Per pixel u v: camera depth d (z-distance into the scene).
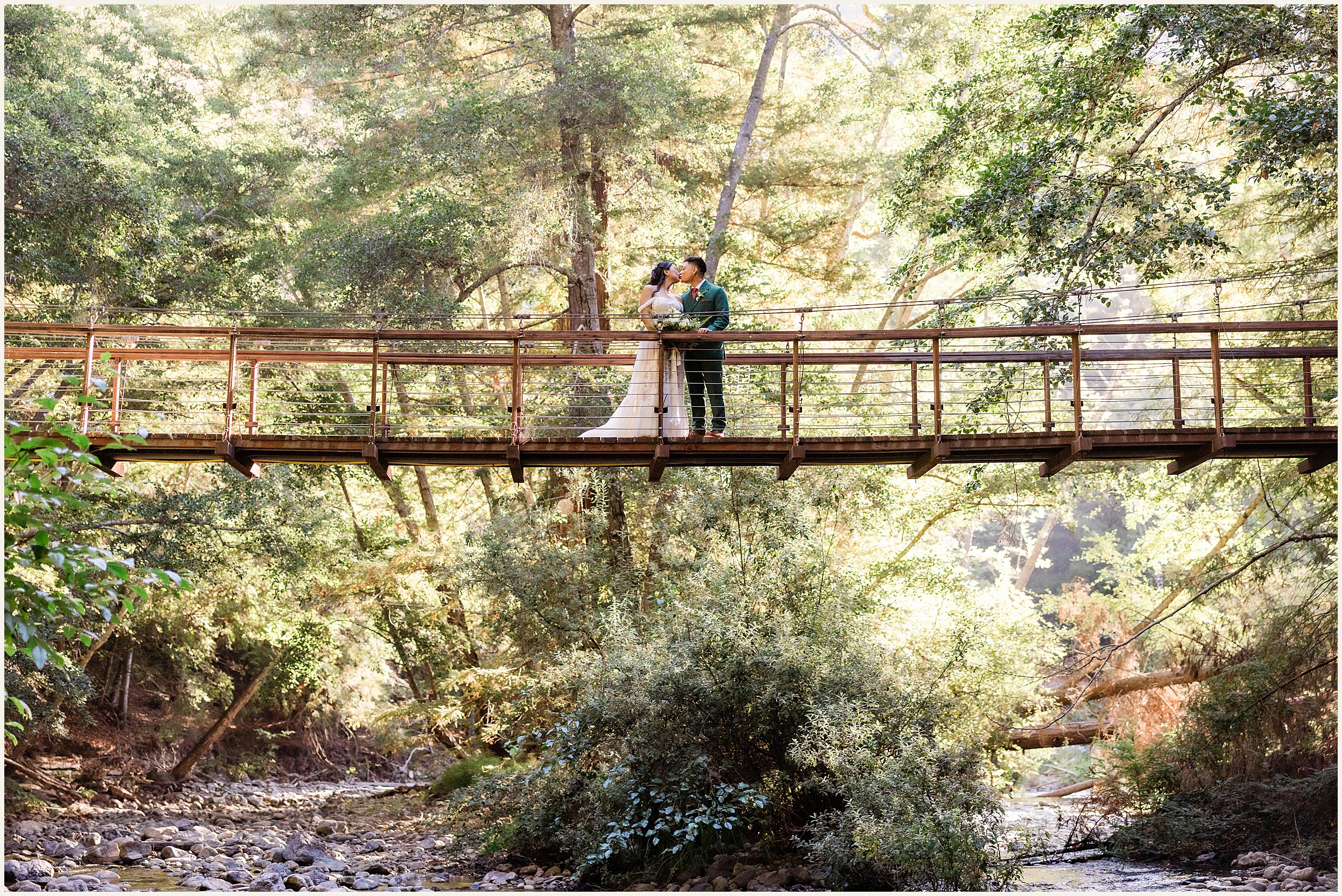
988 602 13.66
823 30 16.95
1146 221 8.95
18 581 4.41
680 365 7.93
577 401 12.94
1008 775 12.40
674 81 12.87
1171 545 14.88
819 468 12.41
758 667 8.33
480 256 13.42
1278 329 7.25
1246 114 9.02
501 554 12.06
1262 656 10.10
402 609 16.25
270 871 8.41
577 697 10.02
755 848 8.11
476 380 14.04
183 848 10.02
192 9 18.89
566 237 13.86
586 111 12.73
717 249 14.38
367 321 12.91
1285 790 8.80
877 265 20.27
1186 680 11.90
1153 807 9.90
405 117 14.20
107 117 12.51
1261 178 9.02
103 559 4.43
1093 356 7.50
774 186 15.58
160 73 17.73
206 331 7.23
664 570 11.69
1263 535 13.55
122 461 7.30
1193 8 8.87
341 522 15.00
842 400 13.39
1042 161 9.29
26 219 11.01
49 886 7.52
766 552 10.09
